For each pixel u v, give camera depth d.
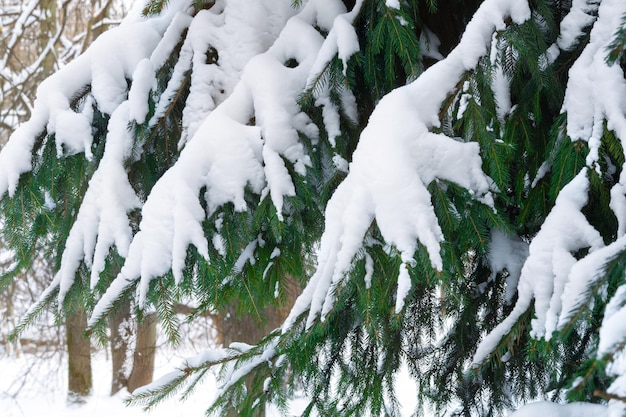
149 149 2.66
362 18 2.40
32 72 8.69
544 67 1.99
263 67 2.37
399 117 1.80
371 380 2.65
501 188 1.86
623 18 1.56
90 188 2.49
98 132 2.79
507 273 2.56
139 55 2.69
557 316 1.54
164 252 2.19
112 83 2.65
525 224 2.47
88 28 9.05
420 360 2.80
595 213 1.90
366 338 2.71
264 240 2.43
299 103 2.25
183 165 2.22
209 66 2.55
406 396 6.04
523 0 1.87
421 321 2.79
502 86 2.07
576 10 1.97
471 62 1.88
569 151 1.77
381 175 1.75
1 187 2.61
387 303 1.95
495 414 2.65
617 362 1.20
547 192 2.08
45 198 2.72
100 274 2.47
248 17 2.58
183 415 9.06
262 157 2.27
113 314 2.28
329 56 2.24
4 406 10.16
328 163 2.45
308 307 1.97
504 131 2.05
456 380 2.70
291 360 2.46
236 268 2.38
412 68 2.14
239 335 6.70
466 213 1.90
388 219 1.71
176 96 2.58
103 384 11.43
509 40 1.87
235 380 2.56
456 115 1.96
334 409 2.62
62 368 11.52
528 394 2.62
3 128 9.34
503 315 2.51
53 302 2.75
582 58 1.78
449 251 1.80
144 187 2.67
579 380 1.23
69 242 2.53
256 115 2.32
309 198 2.24
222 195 2.23
